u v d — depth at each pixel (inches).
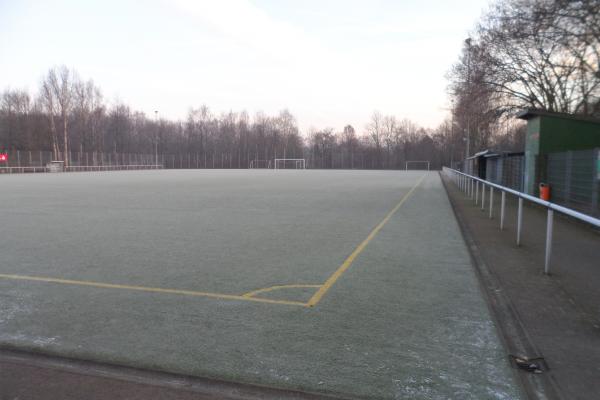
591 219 182.4
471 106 1204.5
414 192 900.6
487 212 540.7
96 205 626.8
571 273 250.1
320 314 185.0
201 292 216.5
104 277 244.4
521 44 1027.3
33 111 2970.0
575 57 925.2
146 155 3314.5
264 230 409.4
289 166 3971.5
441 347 152.0
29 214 524.7
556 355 145.4
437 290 219.5
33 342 157.8
